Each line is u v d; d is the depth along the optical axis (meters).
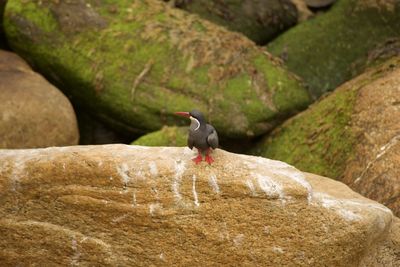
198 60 16.22
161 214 10.09
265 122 15.89
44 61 16.50
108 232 10.35
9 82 15.34
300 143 15.10
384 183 12.82
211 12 18.53
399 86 13.95
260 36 18.97
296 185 10.09
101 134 17.05
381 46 17.98
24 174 10.45
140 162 10.23
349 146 13.95
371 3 18.73
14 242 10.66
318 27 18.77
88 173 10.27
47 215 10.51
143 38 16.44
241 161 10.41
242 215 10.05
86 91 16.44
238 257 10.14
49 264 10.66
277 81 16.23
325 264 10.19
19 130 14.84
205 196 10.05
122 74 16.17
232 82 16.06
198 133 9.80
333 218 10.09
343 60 18.11
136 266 10.35
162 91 16.05
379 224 10.48
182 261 10.22
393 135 13.28
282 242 10.09
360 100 14.31
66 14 16.55
